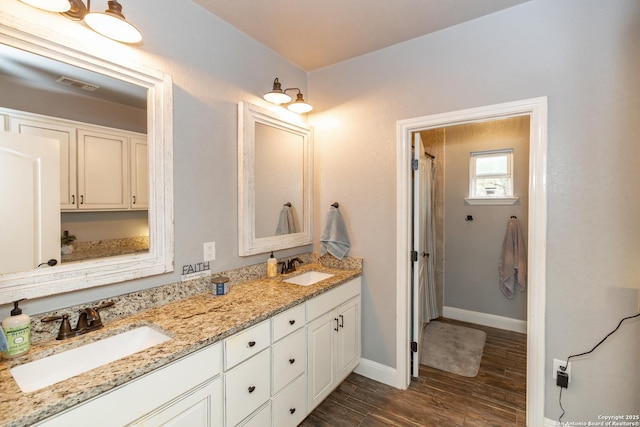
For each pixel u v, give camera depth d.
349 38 2.10
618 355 1.57
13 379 0.93
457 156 3.51
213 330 1.26
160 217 1.53
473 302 3.46
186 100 1.67
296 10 1.78
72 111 1.28
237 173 1.97
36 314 1.17
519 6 1.76
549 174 1.69
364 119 2.34
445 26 1.96
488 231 3.36
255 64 2.10
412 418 1.91
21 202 1.16
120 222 1.41
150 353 1.07
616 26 1.53
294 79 2.46
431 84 2.05
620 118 1.53
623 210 1.53
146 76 1.47
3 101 1.12
